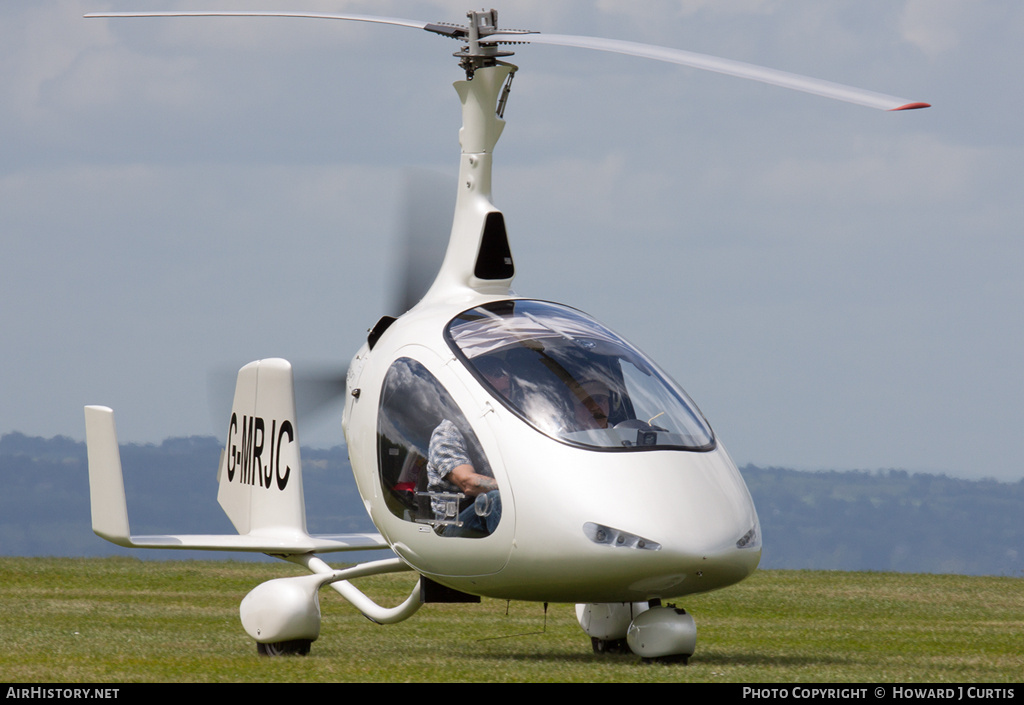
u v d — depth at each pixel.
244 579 76.81
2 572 74.06
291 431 43.31
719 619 58.16
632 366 35.59
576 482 32.00
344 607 63.28
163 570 80.38
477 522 33.09
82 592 65.62
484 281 38.16
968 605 66.44
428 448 34.25
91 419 38.72
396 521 35.19
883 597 69.81
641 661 35.25
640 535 31.41
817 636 47.88
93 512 38.81
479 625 51.25
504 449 32.91
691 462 33.25
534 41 35.91
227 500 45.91
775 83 28.69
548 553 31.98
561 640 44.12
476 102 38.28
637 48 32.59
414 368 35.34
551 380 33.81
